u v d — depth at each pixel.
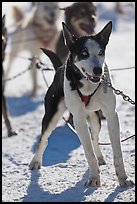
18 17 15.59
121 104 11.89
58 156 8.60
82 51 6.55
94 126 7.70
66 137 9.77
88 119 7.70
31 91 13.79
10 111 12.27
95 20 10.69
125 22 26.88
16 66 17.81
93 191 6.64
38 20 13.45
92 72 6.38
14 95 13.84
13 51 14.11
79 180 7.19
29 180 7.36
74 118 6.86
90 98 6.82
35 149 9.16
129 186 6.71
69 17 10.62
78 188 6.84
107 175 7.28
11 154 8.85
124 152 8.31
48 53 8.62
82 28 10.52
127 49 19.73
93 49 6.52
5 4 26.38
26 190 6.95
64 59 10.69
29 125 10.95
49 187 6.99
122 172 6.76
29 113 11.99
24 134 10.25
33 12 14.15
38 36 13.40
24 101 13.05
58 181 7.21
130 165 7.63
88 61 6.46
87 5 10.60
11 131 10.27
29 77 16.03
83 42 6.63
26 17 14.80
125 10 28.30
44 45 13.39
